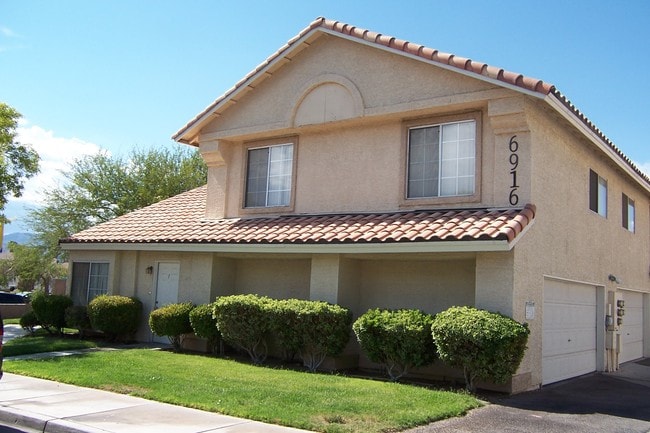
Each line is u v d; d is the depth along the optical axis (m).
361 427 7.73
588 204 15.80
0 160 21.84
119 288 18.22
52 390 9.88
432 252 11.80
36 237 39.50
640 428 8.91
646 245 21.83
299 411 8.45
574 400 11.16
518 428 8.35
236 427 7.69
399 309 13.09
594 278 15.93
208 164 17.33
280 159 16.17
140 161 40.31
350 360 13.73
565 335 14.24
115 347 16.11
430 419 8.42
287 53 15.34
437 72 13.28
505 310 11.30
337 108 14.66
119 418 8.05
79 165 39.47
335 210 14.84
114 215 39.09
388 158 14.19
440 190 13.39
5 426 8.04
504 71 12.20
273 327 13.34
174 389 9.80
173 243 15.85
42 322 18.64
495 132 12.53
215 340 15.09
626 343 19.08
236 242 14.46
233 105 16.64
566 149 14.34
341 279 13.52
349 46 14.69
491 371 10.48
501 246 10.80
